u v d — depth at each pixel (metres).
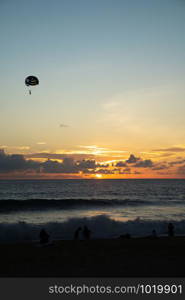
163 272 11.34
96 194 75.81
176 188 117.12
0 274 11.02
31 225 23.17
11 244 16.95
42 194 73.69
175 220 28.48
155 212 35.56
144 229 24.09
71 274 11.07
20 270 11.52
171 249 15.48
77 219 24.98
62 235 21.41
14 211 33.12
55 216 30.34
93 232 22.75
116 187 124.69
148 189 107.50
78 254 14.18
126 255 14.02
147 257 13.63
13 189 99.19
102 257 13.61
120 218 29.97
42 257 13.58
